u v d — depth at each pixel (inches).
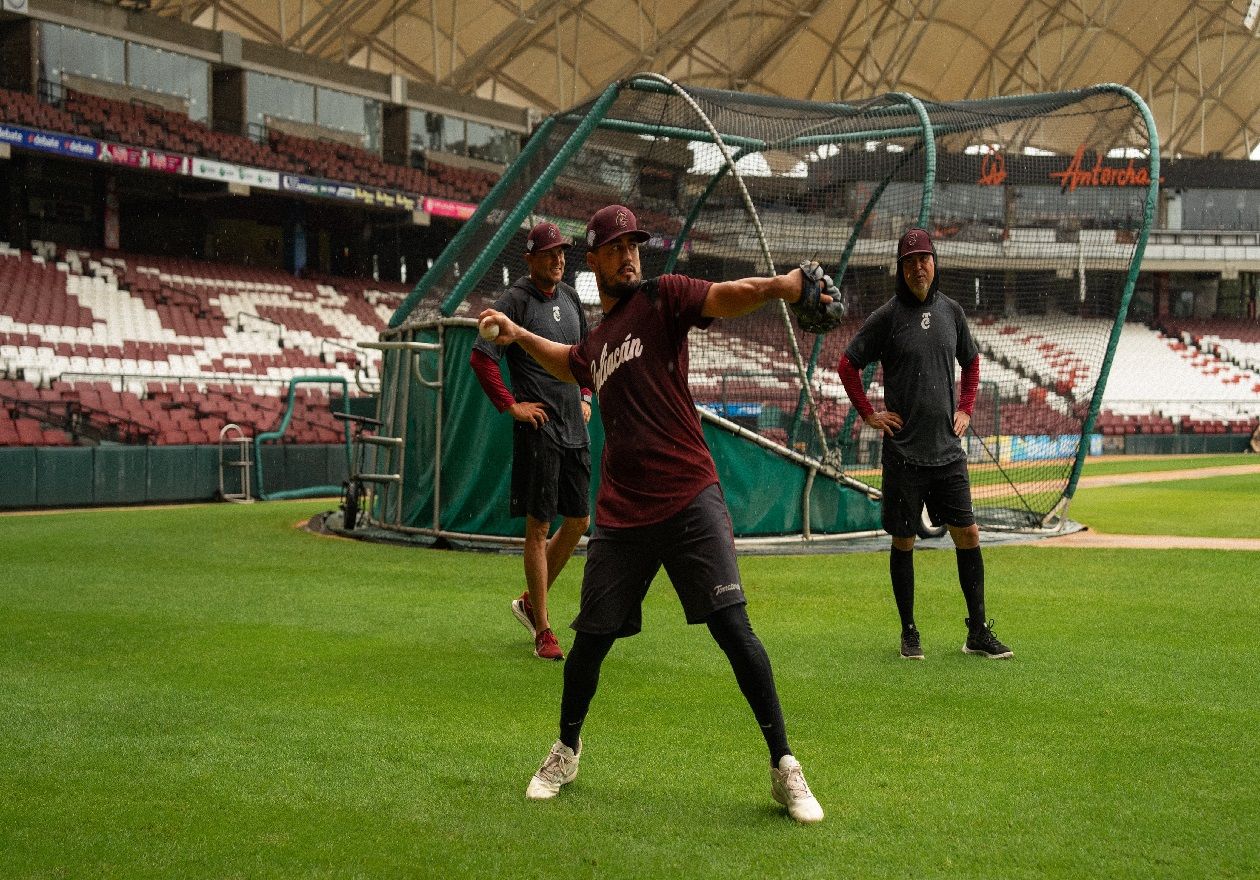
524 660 193.9
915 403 190.4
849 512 377.7
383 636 215.2
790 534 366.9
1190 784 123.8
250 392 902.4
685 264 481.1
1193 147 1979.6
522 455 198.8
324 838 111.0
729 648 116.6
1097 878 98.8
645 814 116.8
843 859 103.7
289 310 1136.8
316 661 193.0
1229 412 1386.6
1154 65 1792.6
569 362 128.6
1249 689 167.8
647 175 440.8
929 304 194.5
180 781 129.0
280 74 1176.8
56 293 970.1
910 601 192.4
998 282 577.0
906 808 117.2
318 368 1015.6
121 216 1273.4
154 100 1085.8
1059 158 504.1
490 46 1360.7
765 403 460.1
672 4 1476.4
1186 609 237.9
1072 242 505.0
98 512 551.2
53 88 1015.6
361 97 1246.9
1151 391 1429.6
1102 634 212.4
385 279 1424.7
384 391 410.6
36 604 252.5
